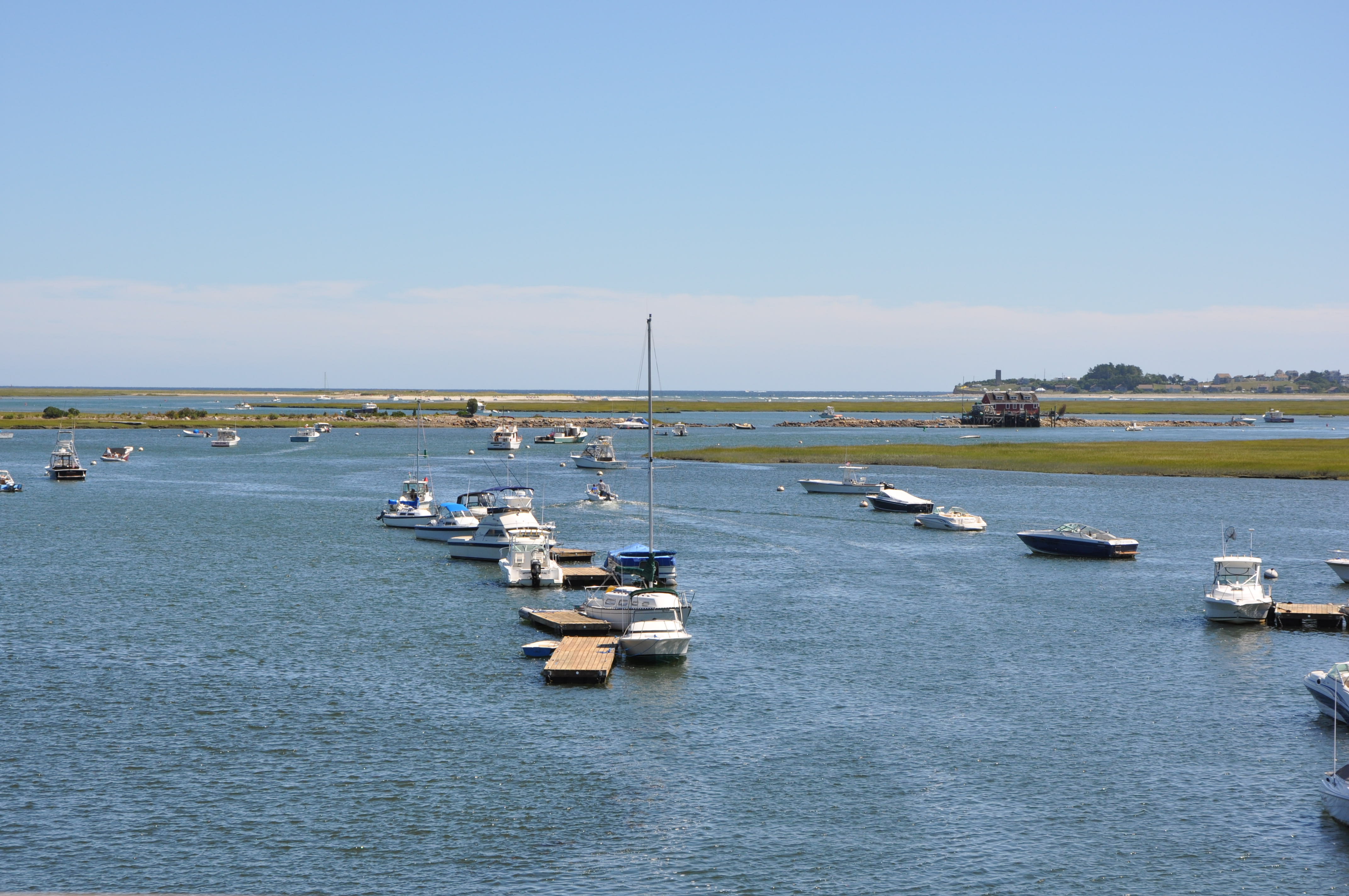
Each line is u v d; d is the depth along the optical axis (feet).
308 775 143.54
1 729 158.92
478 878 116.88
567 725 163.32
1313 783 142.61
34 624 221.25
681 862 120.88
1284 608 228.22
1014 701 175.73
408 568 291.17
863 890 115.14
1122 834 128.16
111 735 156.97
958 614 237.25
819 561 305.12
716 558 309.42
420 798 136.67
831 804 135.64
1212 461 584.81
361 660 197.67
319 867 118.83
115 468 611.06
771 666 195.42
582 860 120.98
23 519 386.52
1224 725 164.14
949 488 496.64
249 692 177.78
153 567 289.33
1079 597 255.91
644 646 195.11
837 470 586.45
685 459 652.89
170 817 130.62
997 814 133.39
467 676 187.73
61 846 122.93
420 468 615.16
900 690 180.96
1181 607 245.45
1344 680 164.25
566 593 259.39
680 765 147.84
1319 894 114.83
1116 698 177.06
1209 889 115.85
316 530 361.92
